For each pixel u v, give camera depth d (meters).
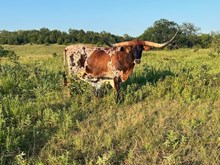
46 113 4.12
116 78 5.18
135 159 3.27
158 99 5.16
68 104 4.80
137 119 4.20
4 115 4.04
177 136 3.72
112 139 3.64
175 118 4.34
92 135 3.74
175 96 5.25
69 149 3.44
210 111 4.65
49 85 5.55
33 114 4.20
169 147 3.49
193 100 5.06
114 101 4.88
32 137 3.66
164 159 3.25
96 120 4.23
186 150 3.45
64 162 3.09
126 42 5.17
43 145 3.51
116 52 5.18
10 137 3.44
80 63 5.37
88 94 5.18
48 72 6.60
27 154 3.32
